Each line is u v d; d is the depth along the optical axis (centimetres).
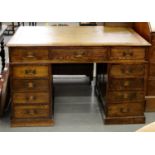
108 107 322
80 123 330
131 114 326
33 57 300
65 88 425
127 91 319
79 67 423
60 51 299
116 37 327
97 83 399
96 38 320
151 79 342
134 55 307
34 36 327
